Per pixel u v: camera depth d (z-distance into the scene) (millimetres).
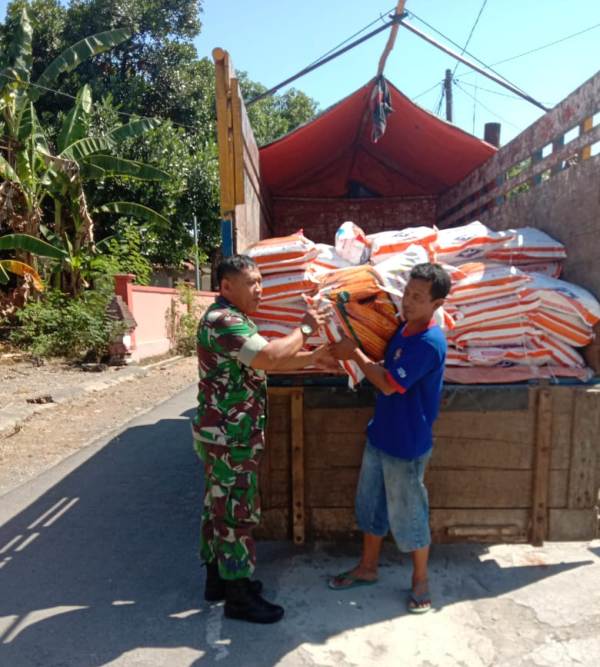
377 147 5785
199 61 19500
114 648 2279
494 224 4531
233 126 3053
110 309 10500
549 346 2867
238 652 2232
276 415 2871
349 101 4734
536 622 2387
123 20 17516
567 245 3172
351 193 6422
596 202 2855
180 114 19203
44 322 10695
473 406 2803
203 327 2357
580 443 2814
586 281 2959
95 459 4953
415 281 2295
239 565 2391
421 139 5203
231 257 2383
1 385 8172
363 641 2279
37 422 6281
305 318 2400
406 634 2318
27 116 10727
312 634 2332
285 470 2900
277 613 2428
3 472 4605
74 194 11711
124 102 17188
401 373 2318
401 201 6387
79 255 11938
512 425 2820
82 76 17078
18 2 13250
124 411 6910
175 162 15617
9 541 3332
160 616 2510
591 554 2969
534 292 2809
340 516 2908
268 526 2938
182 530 3471
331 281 2646
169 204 15750
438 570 2836
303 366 2408
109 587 2783
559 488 2852
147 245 15594
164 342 12812
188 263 19516
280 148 4953
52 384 8352
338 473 2883
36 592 2744
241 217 3266
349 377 2678
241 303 2391
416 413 2424
